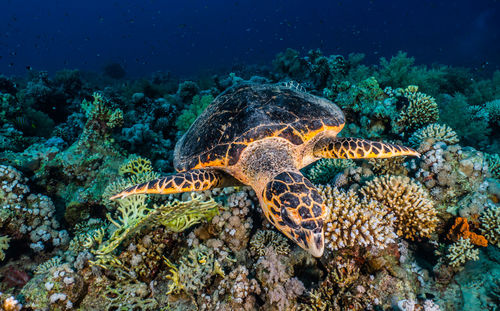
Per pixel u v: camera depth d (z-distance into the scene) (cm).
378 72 157
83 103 101
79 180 95
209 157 62
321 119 67
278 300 59
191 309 61
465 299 55
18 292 69
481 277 56
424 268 61
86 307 63
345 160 87
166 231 70
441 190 68
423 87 133
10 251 76
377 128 103
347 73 177
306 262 63
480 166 66
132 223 67
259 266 64
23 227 78
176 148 78
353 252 60
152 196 84
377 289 57
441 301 55
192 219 70
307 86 170
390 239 58
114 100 178
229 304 59
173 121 160
